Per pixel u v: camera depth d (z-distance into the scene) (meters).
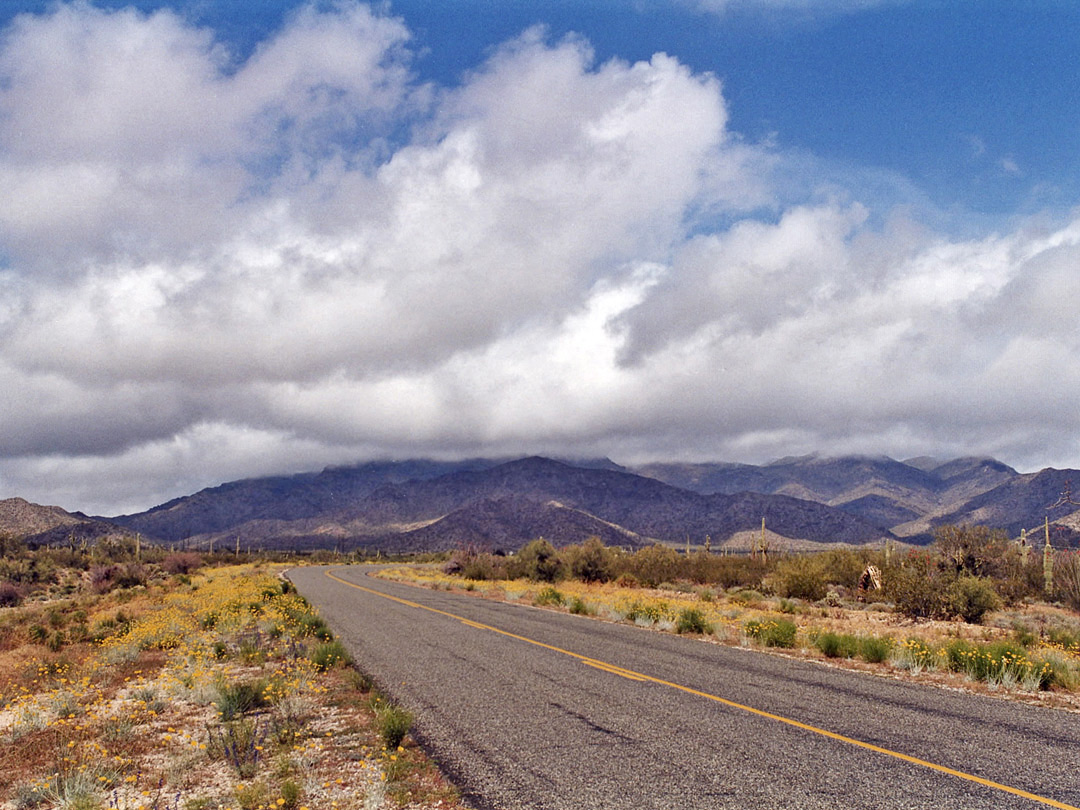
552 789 5.74
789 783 5.71
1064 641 16.03
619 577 43.62
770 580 34.97
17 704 10.04
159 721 8.90
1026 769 6.03
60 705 9.63
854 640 13.19
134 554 87.44
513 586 36.44
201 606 23.52
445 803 5.56
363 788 5.98
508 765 6.41
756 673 10.91
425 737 7.44
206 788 6.25
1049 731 7.33
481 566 50.94
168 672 12.16
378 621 19.41
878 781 5.73
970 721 7.77
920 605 22.73
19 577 53.00
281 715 8.77
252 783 6.27
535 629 17.20
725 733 7.29
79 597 42.34
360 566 89.19
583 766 6.30
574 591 34.25
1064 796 5.37
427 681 10.56
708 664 11.80
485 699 9.21
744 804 5.27
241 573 58.75
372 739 7.57
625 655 12.85
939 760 6.29
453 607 24.19
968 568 28.92
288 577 51.16
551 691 9.60
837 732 7.29
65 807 5.89
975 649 11.29
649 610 19.70
